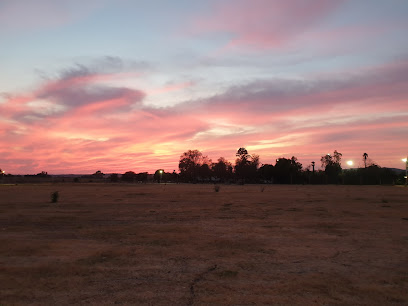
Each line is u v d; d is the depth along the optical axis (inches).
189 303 185.0
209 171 5920.3
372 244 356.5
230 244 355.9
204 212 689.6
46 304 184.4
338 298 194.1
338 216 613.0
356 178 3912.4
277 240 379.6
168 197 1201.4
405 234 419.2
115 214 655.1
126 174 5403.5
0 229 466.0
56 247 340.8
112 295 198.4
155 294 200.1
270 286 215.6
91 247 341.1
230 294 200.1
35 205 857.5
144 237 398.9
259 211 708.0
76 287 213.5
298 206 826.2
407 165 3080.7
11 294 200.2
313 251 321.4
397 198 1119.6
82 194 1396.4
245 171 5255.9
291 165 4402.1
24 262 279.3
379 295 199.5
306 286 215.8
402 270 255.0
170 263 275.4
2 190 1792.6
